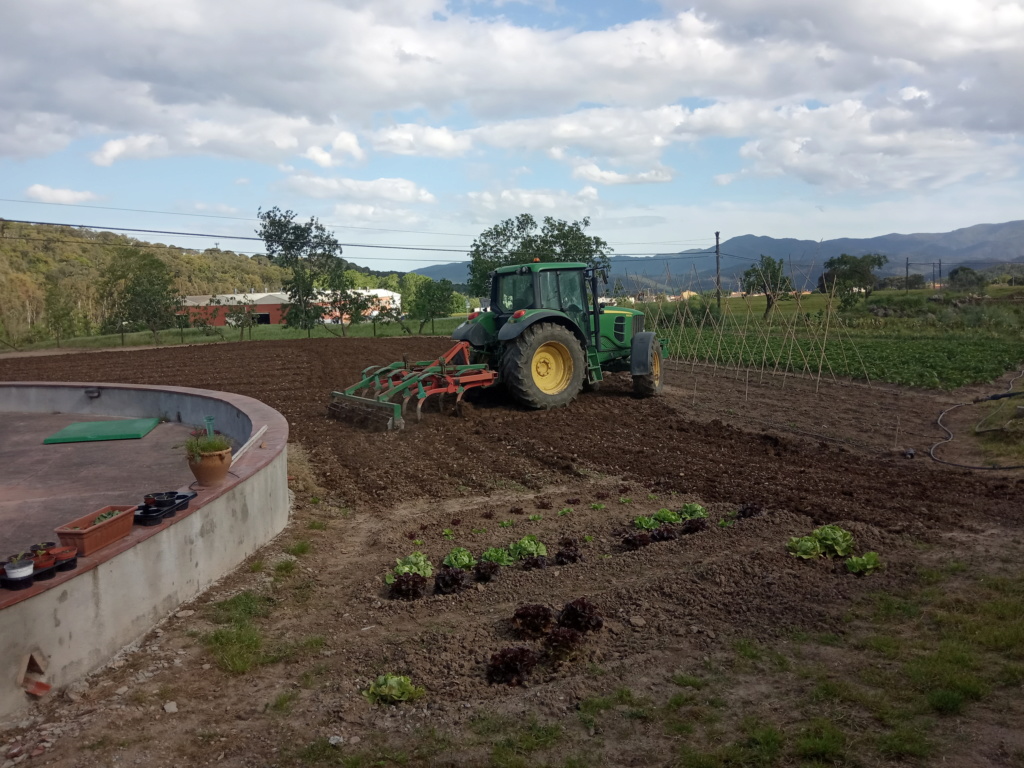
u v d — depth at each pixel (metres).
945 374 17.34
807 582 5.26
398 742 3.47
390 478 8.70
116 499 7.15
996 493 7.64
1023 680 3.85
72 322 35.88
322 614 5.05
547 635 4.32
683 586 5.21
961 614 4.67
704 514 7.02
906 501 7.36
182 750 3.39
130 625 4.43
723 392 15.88
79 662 4.00
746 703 3.74
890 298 46.81
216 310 38.53
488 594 5.30
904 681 3.90
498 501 7.83
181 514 4.96
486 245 32.47
